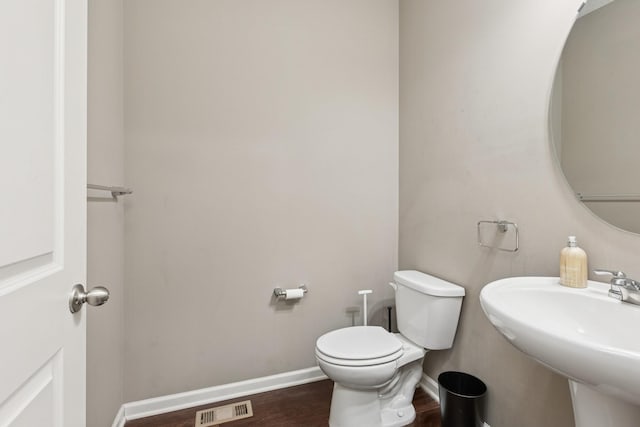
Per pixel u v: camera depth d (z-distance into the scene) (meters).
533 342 0.75
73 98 0.67
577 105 1.11
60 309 0.62
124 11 1.58
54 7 0.60
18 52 0.50
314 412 1.66
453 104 1.68
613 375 0.62
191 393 1.72
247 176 1.82
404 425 1.57
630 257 0.98
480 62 1.50
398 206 2.18
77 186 0.69
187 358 1.72
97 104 1.25
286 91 1.89
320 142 1.98
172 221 1.68
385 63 2.14
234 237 1.80
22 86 0.51
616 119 1.02
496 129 1.42
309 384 1.94
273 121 1.87
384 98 2.14
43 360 0.56
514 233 1.34
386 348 1.46
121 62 1.55
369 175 2.11
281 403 1.74
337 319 2.04
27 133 0.52
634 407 0.80
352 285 2.08
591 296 0.94
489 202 1.46
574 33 1.12
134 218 1.62
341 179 2.04
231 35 1.77
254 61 1.82
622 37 1.00
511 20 1.35
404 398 1.63
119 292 1.53
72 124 0.67
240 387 1.81
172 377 1.69
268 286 1.88
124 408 1.60
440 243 1.78
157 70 1.64
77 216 0.69
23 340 0.51
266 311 1.87
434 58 1.81
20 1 0.50
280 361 1.91
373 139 2.11
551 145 1.19
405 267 2.11
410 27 2.04
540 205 1.24
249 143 1.82
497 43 1.41
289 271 1.92
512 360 1.34
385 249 2.16
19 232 0.50
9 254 0.47
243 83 1.80
